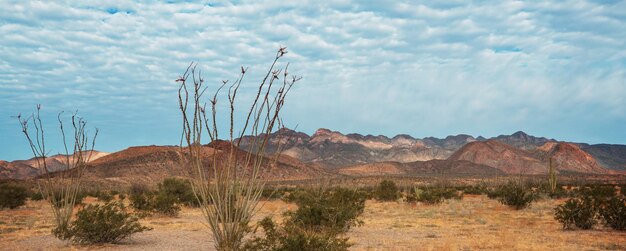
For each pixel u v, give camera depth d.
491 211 34.38
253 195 12.62
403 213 32.84
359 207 25.17
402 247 16.11
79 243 17.41
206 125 11.70
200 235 19.77
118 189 84.12
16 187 37.88
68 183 19.23
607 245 16.58
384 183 53.47
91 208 18.08
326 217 18.41
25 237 19.25
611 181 132.38
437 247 15.84
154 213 29.14
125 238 18.70
